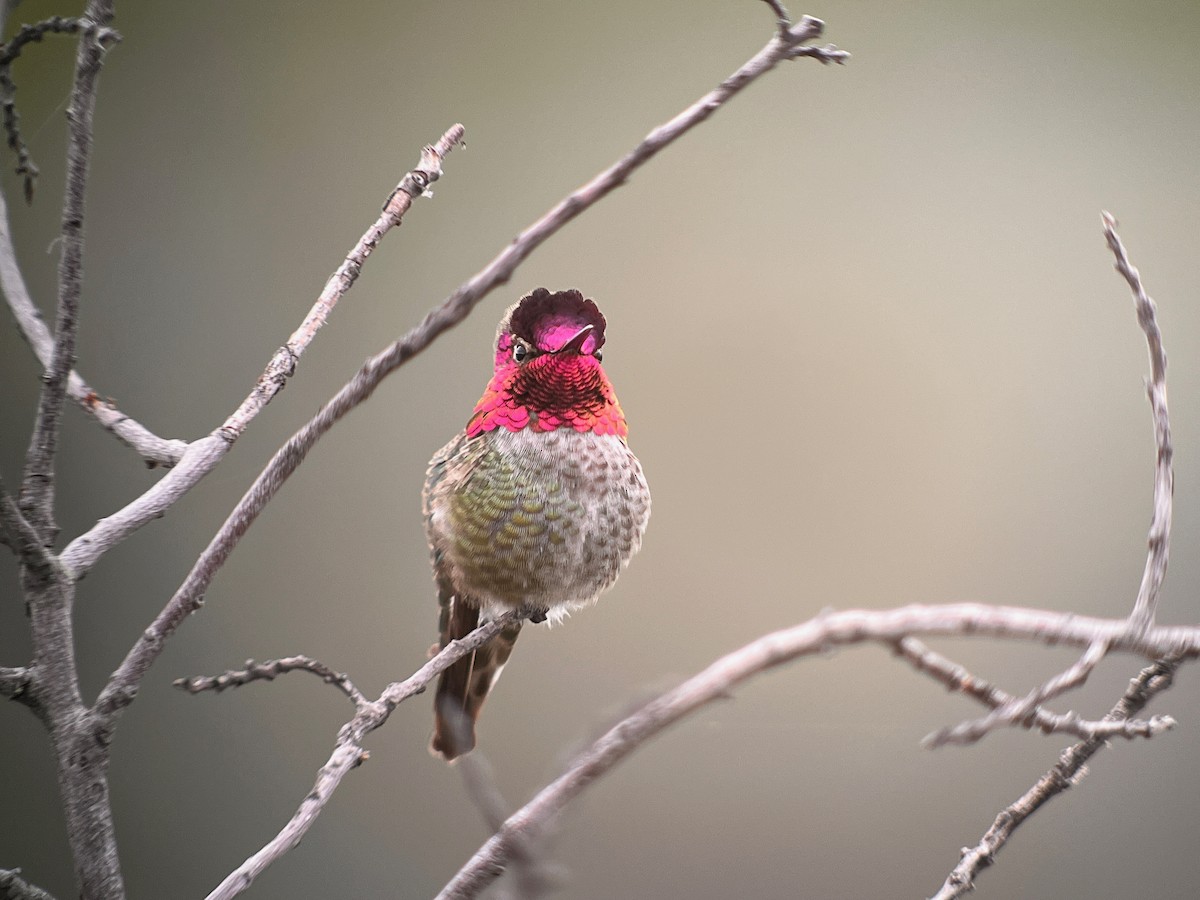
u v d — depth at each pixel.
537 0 9.23
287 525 8.75
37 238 8.63
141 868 7.93
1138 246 8.99
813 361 8.98
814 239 9.09
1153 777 7.73
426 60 9.16
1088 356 8.95
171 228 8.88
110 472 8.43
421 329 2.01
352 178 9.03
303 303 8.89
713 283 9.07
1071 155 9.09
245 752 8.34
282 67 9.10
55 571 2.32
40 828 7.86
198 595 2.25
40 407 2.36
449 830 8.12
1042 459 8.84
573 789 1.75
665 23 9.22
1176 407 8.83
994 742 7.92
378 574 8.76
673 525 8.75
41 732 8.05
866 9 9.24
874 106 9.19
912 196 9.14
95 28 2.29
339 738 2.51
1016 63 9.18
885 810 7.80
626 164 1.97
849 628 1.71
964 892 2.43
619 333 8.97
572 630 8.55
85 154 2.28
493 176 9.09
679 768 7.77
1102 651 1.81
